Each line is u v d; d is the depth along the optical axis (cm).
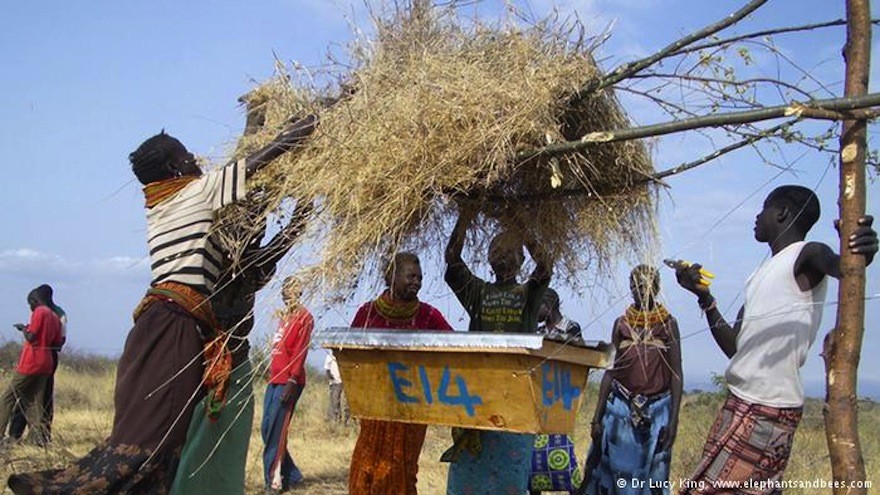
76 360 2492
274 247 446
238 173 427
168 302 423
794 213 430
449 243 509
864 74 329
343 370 472
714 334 451
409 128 415
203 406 445
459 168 409
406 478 518
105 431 1071
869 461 897
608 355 450
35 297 1013
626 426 627
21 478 393
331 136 429
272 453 798
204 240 430
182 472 446
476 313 543
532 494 698
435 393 440
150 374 414
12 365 1800
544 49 436
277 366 787
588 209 471
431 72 430
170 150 439
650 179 453
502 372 416
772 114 318
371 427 522
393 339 446
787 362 420
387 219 406
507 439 510
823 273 419
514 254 526
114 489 401
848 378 331
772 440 421
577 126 438
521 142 412
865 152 327
